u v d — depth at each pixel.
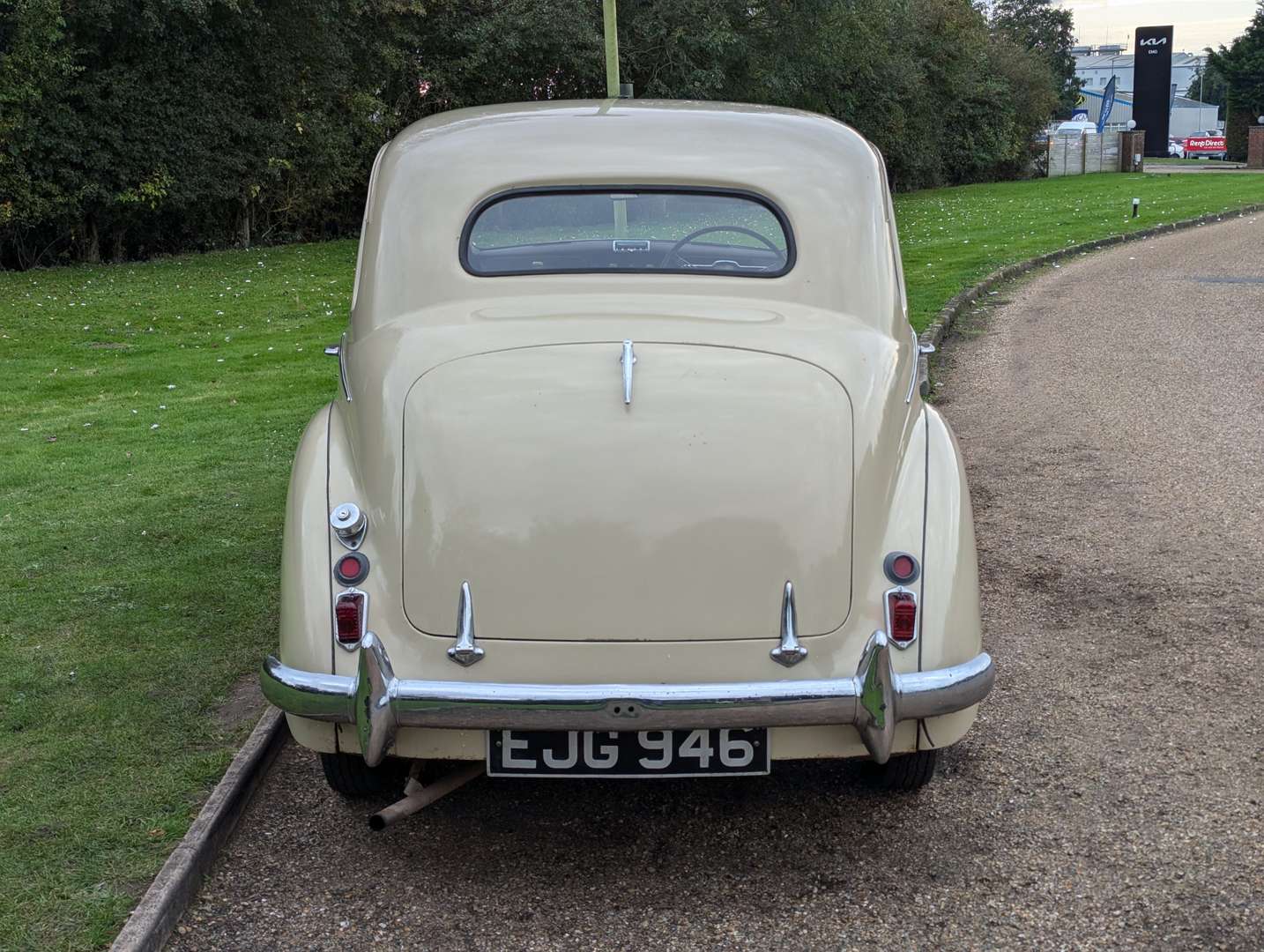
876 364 3.11
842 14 31.48
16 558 5.57
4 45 19.72
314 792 3.54
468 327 3.13
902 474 3.03
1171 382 8.92
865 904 2.91
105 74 21.22
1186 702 3.93
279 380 10.45
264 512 6.28
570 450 2.83
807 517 2.83
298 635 2.86
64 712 3.93
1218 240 19.14
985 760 3.61
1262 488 6.18
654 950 2.75
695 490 2.81
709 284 3.37
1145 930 2.77
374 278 3.44
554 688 2.72
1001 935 2.77
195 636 4.59
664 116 3.66
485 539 2.80
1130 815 3.27
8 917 2.80
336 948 2.78
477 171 3.49
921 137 40.25
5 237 21.34
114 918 2.80
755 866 3.10
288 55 23.69
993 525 5.83
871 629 2.84
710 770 2.86
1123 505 6.04
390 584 2.85
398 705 2.74
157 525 6.07
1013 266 15.98
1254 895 2.88
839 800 3.42
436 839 3.26
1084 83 107.56
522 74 27.47
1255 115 68.62
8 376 10.90
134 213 22.78
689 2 27.30
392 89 27.52
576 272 3.40
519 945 2.78
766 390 2.94
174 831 3.19
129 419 8.87
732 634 2.79
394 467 2.90
